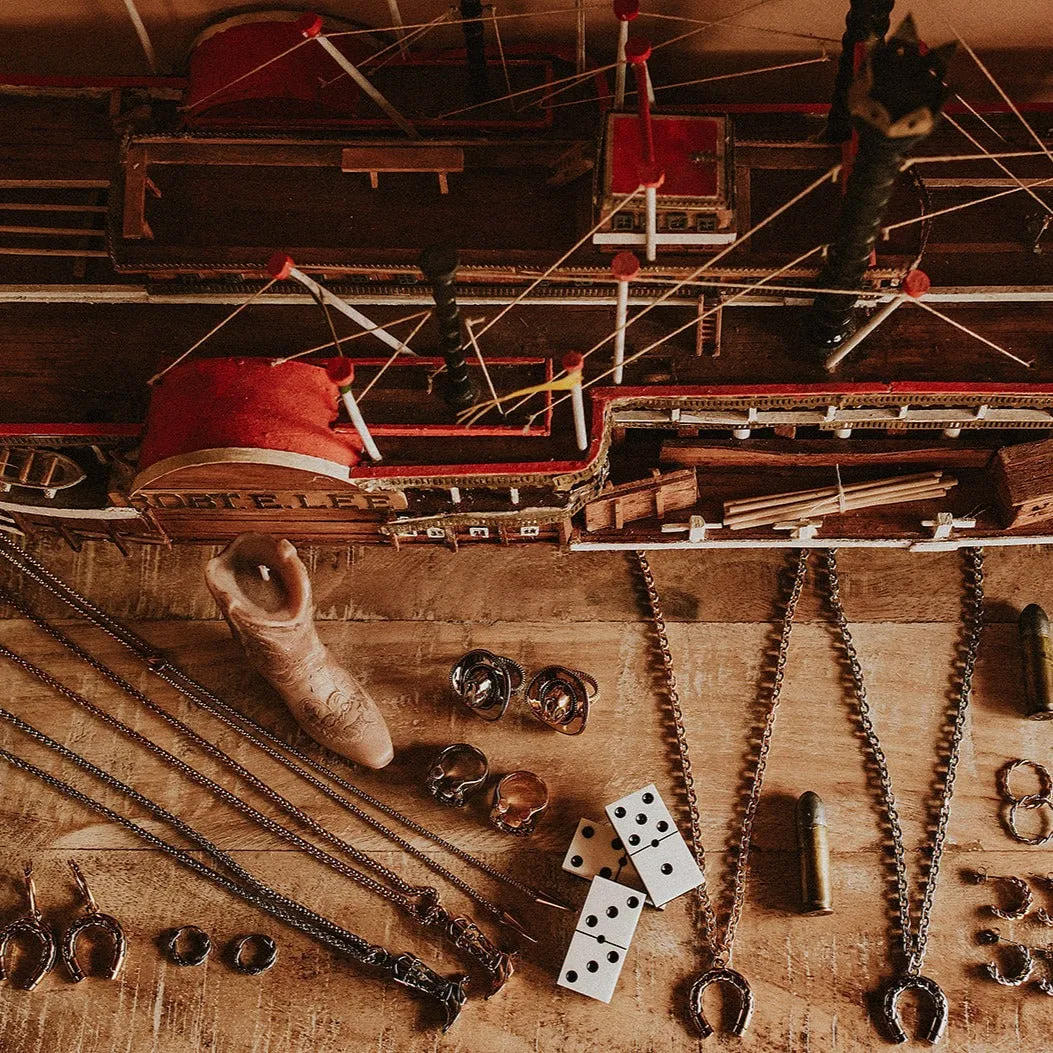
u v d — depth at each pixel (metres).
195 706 0.54
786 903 0.52
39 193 0.52
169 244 0.49
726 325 0.50
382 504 0.50
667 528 0.54
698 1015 0.50
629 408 0.50
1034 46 0.54
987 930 0.51
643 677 0.54
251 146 0.50
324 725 0.51
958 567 0.55
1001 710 0.54
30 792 0.54
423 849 0.52
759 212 0.49
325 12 0.53
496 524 0.52
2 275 0.51
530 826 0.52
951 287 0.49
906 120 0.38
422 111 0.52
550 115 0.50
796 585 0.55
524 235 0.49
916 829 0.52
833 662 0.54
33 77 0.53
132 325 0.51
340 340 0.50
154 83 0.53
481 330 0.50
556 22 0.54
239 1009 0.51
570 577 0.55
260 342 0.50
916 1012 0.51
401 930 0.52
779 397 0.49
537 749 0.54
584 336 0.50
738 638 0.55
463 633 0.55
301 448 0.47
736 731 0.54
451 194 0.50
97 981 0.51
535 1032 0.50
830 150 0.49
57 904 0.52
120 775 0.54
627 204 0.46
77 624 0.55
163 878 0.52
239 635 0.49
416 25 0.53
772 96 0.57
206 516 0.53
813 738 0.54
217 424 0.47
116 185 0.50
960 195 0.50
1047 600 0.55
